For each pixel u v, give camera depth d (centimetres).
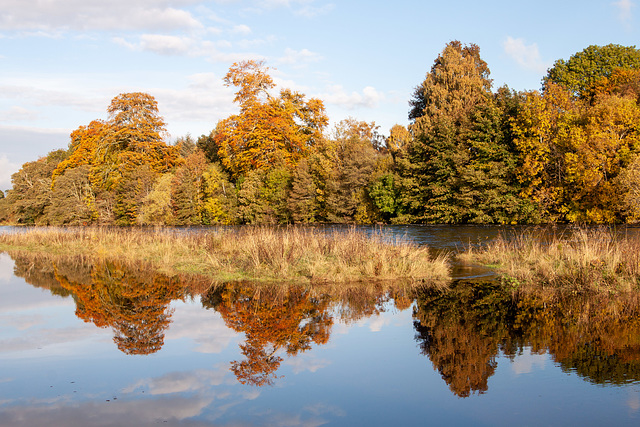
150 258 2305
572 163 3241
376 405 620
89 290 1555
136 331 1037
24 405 640
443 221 4031
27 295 1493
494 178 3688
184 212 5412
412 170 4347
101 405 638
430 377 719
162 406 631
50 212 6125
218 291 1446
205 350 884
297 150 5728
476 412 591
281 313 1155
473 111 4162
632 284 1316
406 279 1543
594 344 857
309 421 574
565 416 575
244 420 580
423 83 5847
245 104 5666
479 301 1222
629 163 2973
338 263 1659
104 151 6138
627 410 588
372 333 965
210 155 7106
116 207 5822
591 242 1584
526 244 1942
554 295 1273
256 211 5222
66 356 863
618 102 3241
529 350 831
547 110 3650
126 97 6197
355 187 4597
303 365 787
